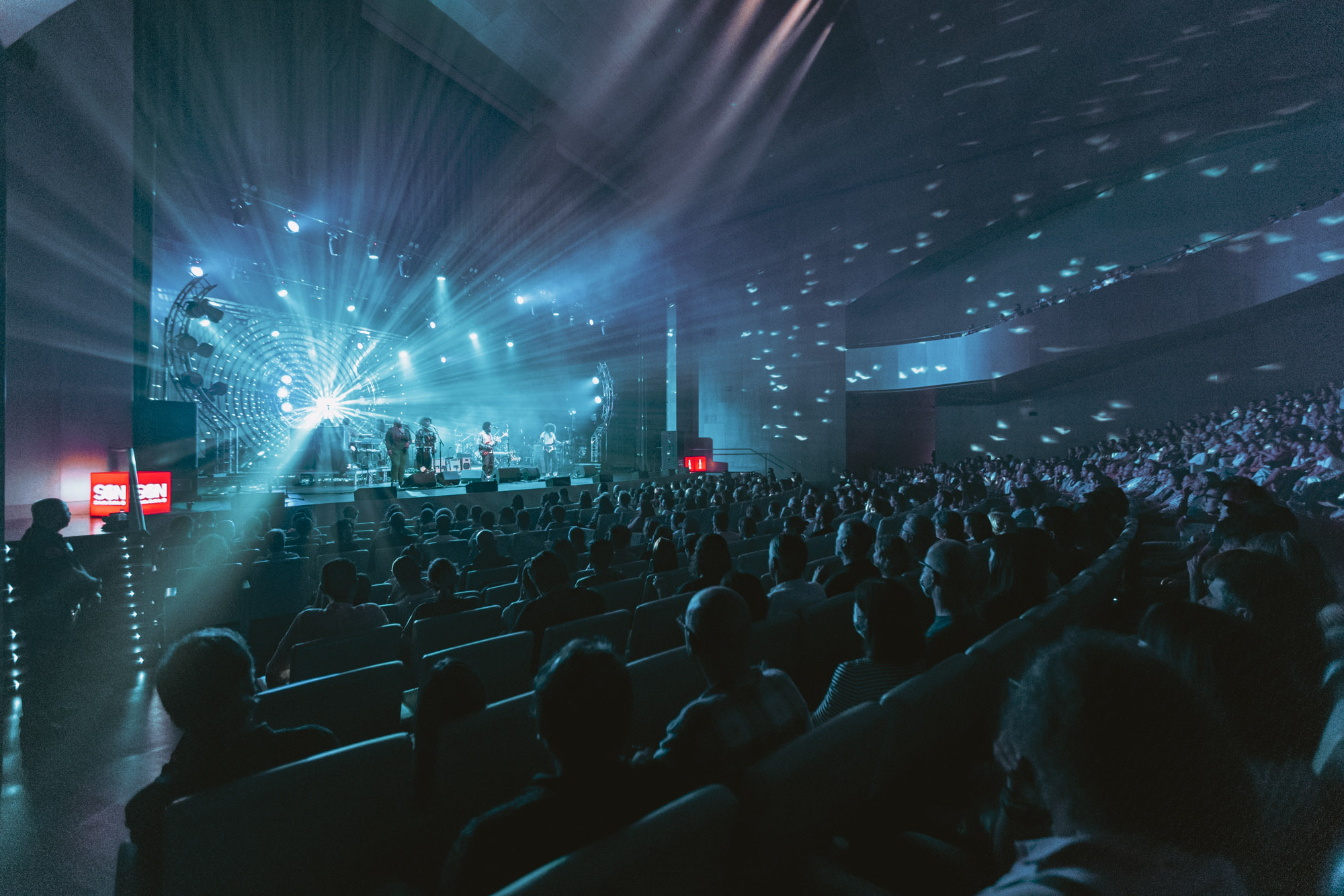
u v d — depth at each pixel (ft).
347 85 35.06
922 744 6.23
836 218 55.11
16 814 8.97
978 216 48.47
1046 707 2.36
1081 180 44.50
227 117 33.14
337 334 49.24
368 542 23.15
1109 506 17.43
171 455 26.14
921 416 58.49
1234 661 3.62
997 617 9.35
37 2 9.74
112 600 16.29
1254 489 12.12
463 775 5.68
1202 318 34.47
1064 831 2.29
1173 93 37.83
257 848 4.51
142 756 10.66
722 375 62.28
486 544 17.26
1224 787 2.14
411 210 45.32
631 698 4.05
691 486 41.70
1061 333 39.17
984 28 31.42
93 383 24.44
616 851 3.35
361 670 7.55
